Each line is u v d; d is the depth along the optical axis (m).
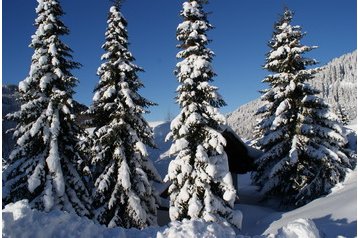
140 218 19.55
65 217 10.34
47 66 19.94
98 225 11.38
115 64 21.62
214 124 21.08
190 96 20.09
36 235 9.15
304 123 25.72
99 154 20.80
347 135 34.00
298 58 26.55
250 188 39.00
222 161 20.16
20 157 19.62
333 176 24.81
